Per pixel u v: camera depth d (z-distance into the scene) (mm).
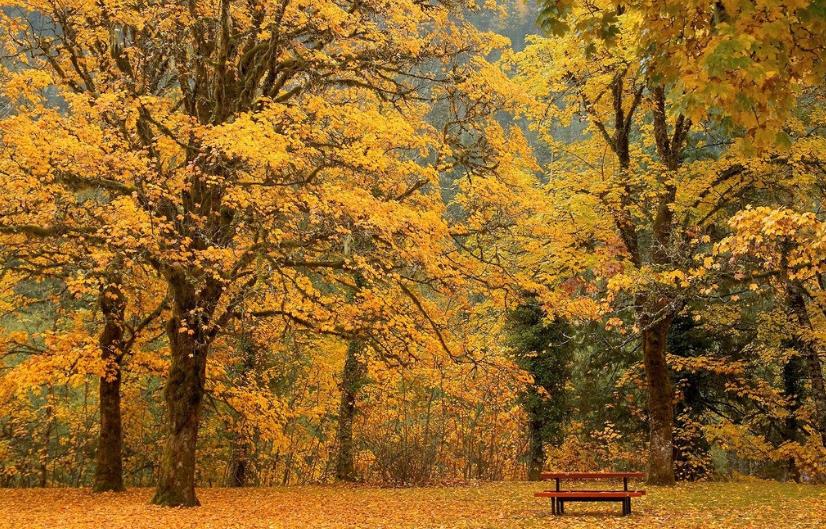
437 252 13023
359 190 12086
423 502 14016
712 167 15953
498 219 14047
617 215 16203
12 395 19375
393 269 13344
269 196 11797
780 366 21250
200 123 13523
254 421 15625
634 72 15914
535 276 16172
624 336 22484
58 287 18531
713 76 5148
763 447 19312
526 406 22609
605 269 15539
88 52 15297
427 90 14867
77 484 22344
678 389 21188
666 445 16359
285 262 12820
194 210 13219
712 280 14039
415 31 13766
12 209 12039
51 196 11922
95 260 12516
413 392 22594
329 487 18984
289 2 12500
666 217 16344
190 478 13352
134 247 11766
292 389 23578
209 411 21047
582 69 16391
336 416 24250
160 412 23969
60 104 14867
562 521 10406
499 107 14297
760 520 9734
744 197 17281
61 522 10742
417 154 14508
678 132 16859
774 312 18625
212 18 13680
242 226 12852
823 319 18797
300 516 11781
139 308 17047
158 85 15680
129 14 13086
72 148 10867
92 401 23406
